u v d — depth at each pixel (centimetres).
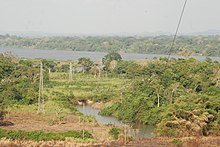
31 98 9094
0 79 10356
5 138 5716
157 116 7725
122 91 9975
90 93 10762
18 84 10294
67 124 7194
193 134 6644
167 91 8519
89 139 5881
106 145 5588
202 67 10412
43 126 6888
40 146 5419
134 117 8131
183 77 9600
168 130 6681
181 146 5775
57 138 5825
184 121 6712
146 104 8250
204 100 7381
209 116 6900
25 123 7106
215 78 9656
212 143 6031
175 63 11300
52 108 8550
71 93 10444
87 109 9650
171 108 7031
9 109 8156
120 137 6172
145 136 6694
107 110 9025
